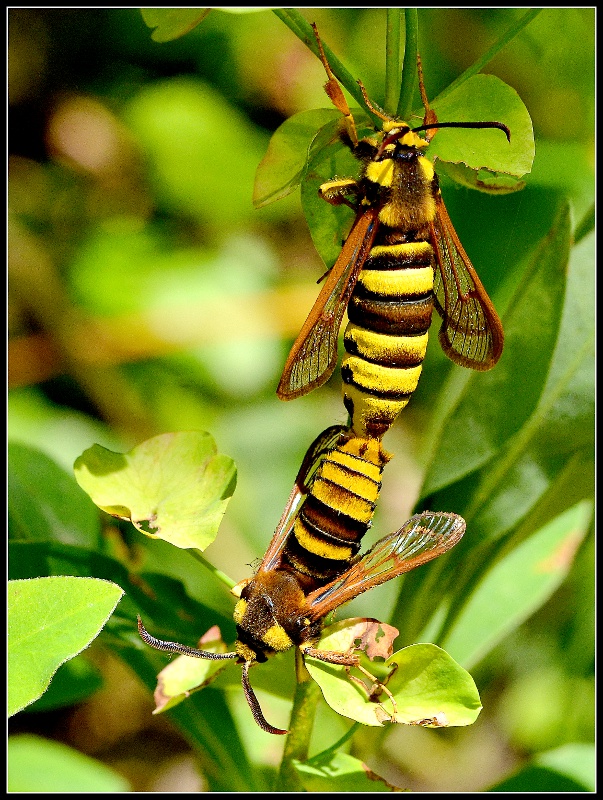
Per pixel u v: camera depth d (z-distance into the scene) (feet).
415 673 0.60
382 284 0.62
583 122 0.83
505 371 0.66
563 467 0.67
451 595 0.68
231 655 0.62
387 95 0.62
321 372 0.63
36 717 0.85
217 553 0.85
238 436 0.89
